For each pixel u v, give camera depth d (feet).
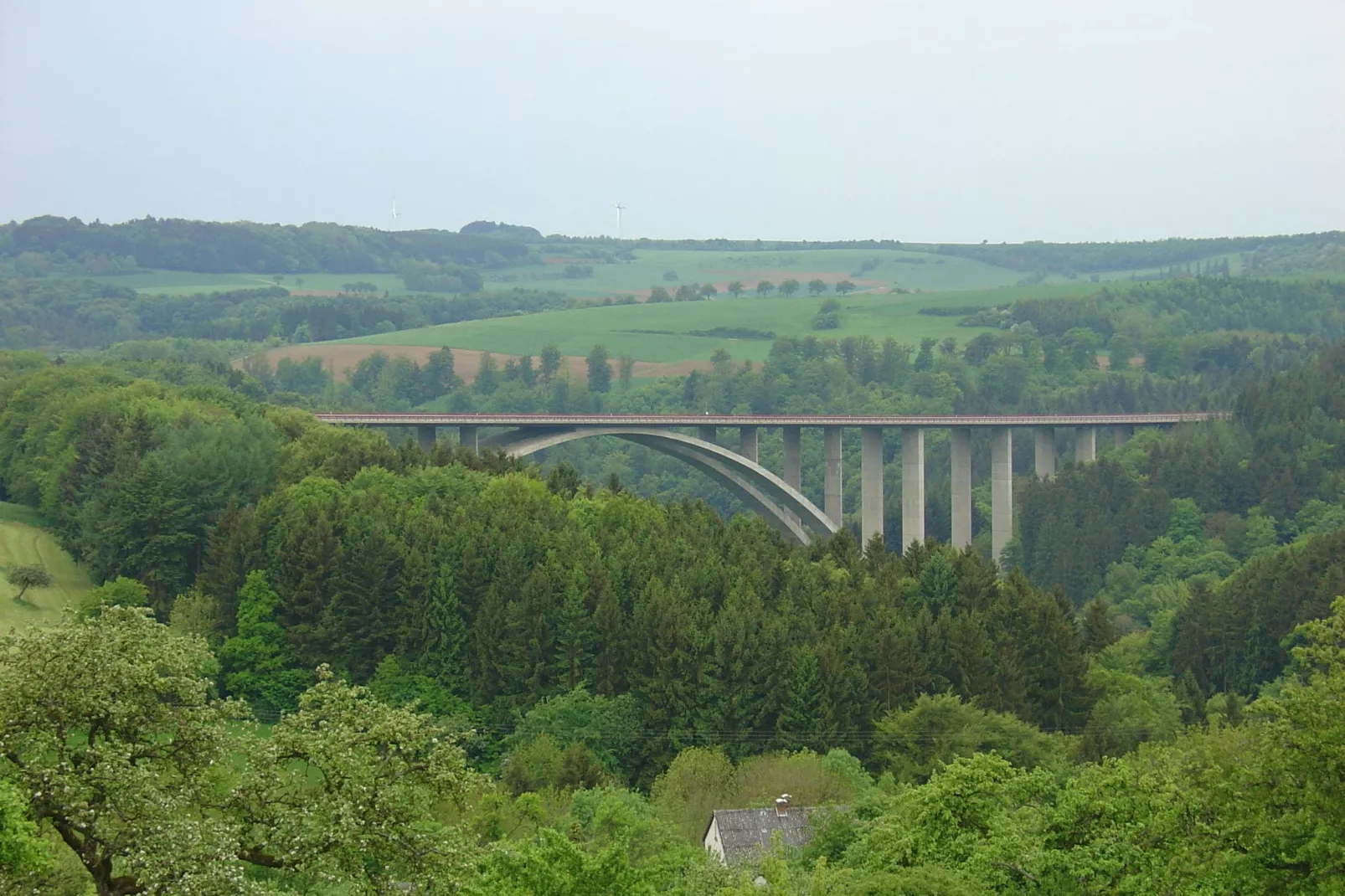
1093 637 490.08
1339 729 151.23
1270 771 156.15
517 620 405.18
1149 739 375.86
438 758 139.54
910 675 401.29
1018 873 167.53
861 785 320.09
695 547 467.93
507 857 158.10
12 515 514.68
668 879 200.64
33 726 130.00
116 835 127.54
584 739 369.30
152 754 135.03
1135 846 166.50
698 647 388.78
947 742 353.51
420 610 417.90
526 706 396.57
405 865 137.49
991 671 410.72
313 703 150.00
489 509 469.16
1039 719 410.11
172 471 464.24
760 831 269.23
